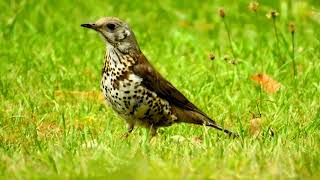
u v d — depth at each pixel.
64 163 10.13
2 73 14.96
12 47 16.20
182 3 20.00
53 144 11.18
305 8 18.56
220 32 18.06
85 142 11.20
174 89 12.00
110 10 19.02
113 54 11.75
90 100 13.84
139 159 10.33
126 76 11.64
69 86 14.54
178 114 12.09
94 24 11.85
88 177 9.78
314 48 15.94
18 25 17.64
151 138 11.91
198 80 14.76
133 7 19.47
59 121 12.89
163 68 15.35
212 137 11.74
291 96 13.80
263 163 10.17
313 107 13.24
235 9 19.12
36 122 12.80
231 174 9.80
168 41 16.98
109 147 10.98
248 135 12.06
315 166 10.09
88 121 12.84
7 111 13.23
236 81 14.50
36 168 10.11
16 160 10.32
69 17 18.30
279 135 11.55
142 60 11.82
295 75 14.47
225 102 13.84
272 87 14.08
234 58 14.89
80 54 16.02
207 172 9.78
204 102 13.82
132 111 11.83
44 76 14.73
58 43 16.48
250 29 18.20
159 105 11.88
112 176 9.80
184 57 15.78
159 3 19.91
